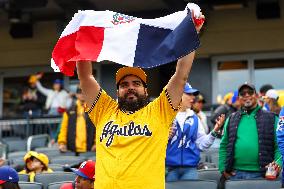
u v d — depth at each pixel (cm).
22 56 1856
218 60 1700
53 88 1734
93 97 477
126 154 441
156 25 454
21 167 958
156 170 441
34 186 730
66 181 767
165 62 439
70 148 1100
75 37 472
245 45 1672
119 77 470
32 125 1516
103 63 1742
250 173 734
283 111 668
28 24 1812
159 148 446
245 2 1562
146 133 444
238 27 1678
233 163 745
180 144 757
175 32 443
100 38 460
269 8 1616
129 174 436
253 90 745
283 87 1659
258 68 1677
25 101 1641
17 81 1877
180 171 757
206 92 1697
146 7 1598
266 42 1658
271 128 730
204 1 1562
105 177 443
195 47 434
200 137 762
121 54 452
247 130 739
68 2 1488
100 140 459
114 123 457
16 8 1579
